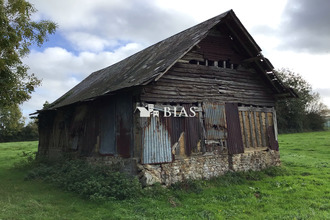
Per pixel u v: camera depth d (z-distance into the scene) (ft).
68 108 52.75
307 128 183.52
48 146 63.46
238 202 28.73
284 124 173.17
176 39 46.73
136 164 32.53
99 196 28.43
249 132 44.70
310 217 23.71
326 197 30.09
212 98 40.37
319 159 60.90
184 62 38.32
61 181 37.01
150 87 34.19
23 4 35.09
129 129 34.76
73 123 51.34
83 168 40.04
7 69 35.86
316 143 96.58
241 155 42.68
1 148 108.06
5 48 34.40
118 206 26.53
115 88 35.27
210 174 38.29
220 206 27.25
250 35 40.88
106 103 40.83
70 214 25.12
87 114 46.39
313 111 191.31
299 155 68.44
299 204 27.68
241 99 44.16
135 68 44.65
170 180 34.24
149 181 32.04
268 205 27.53
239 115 43.70
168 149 34.73
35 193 33.37
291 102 170.30
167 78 36.09
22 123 162.09
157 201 28.40
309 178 39.63
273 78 45.83
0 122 145.07
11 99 38.58
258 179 40.16
